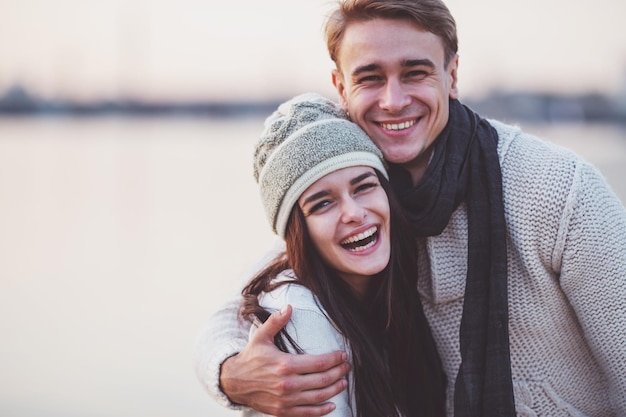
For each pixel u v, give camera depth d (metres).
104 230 8.95
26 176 15.30
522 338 2.20
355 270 2.07
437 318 2.26
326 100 2.23
